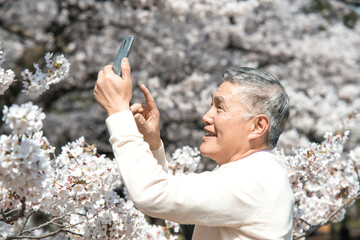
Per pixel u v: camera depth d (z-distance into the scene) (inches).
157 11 332.2
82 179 72.3
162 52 334.6
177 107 336.5
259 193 61.0
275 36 400.2
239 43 389.7
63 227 77.0
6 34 416.5
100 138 409.1
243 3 342.6
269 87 68.9
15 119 54.4
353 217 525.7
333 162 114.6
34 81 77.8
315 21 451.2
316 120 357.7
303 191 108.3
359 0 380.8
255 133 68.2
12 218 68.9
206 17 350.9
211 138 70.4
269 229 60.3
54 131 420.5
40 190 59.8
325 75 430.6
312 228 106.3
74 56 378.0
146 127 77.0
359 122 345.4
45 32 394.3
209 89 325.1
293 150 94.8
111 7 354.9
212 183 60.5
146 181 59.8
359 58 465.4
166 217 60.7
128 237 78.5
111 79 65.7
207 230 67.6
